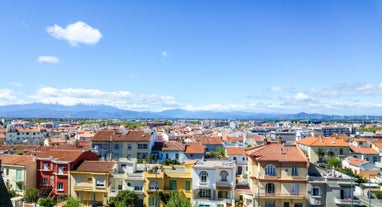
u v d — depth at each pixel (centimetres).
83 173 7225
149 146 12038
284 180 6431
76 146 11031
